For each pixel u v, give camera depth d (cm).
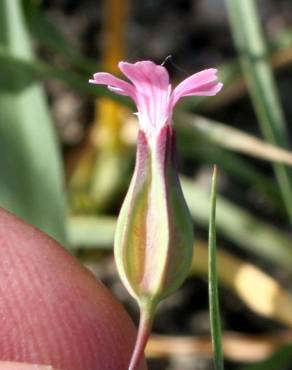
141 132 7
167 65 18
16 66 13
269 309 13
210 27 19
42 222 12
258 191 17
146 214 7
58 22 19
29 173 13
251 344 14
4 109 13
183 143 15
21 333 9
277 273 16
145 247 7
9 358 9
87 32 19
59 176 12
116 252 7
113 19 15
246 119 18
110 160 16
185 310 16
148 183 7
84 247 15
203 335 16
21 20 13
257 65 13
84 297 10
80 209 16
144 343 7
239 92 17
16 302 9
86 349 9
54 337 9
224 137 13
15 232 10
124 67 7
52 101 18
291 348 12
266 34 19
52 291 9
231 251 17
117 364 9
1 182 13
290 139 17
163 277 7
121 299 16
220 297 16
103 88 13
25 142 13
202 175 17
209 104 17
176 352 14
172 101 7
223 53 19
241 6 13
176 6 19
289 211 13
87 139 17
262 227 15
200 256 15
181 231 7
